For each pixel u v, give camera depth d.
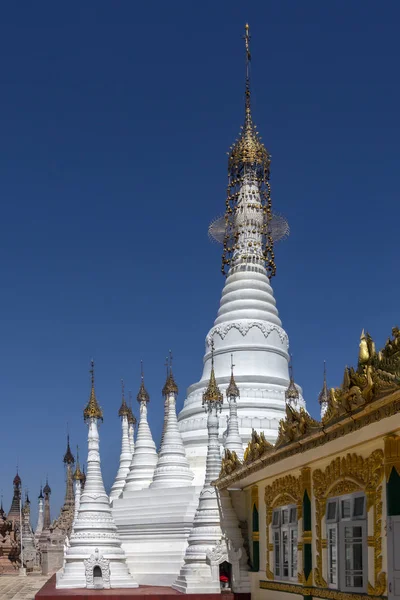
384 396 14.94
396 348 15.55
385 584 17.34
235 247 58.72
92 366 40.78
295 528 24.73
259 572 29.23
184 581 31.98
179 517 38.38
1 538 82.12
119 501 42.50
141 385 50.56
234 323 54.19
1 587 55.62
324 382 47.94
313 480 22.83
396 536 16.64
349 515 19.92
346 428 17.41
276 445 22.58
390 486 16.94
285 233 59.66
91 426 39.41
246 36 63.44
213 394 35.56
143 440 48.78
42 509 106.94
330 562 21.22
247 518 32.53
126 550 39.97
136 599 31.06
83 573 35.53
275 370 53.25
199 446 47.59
